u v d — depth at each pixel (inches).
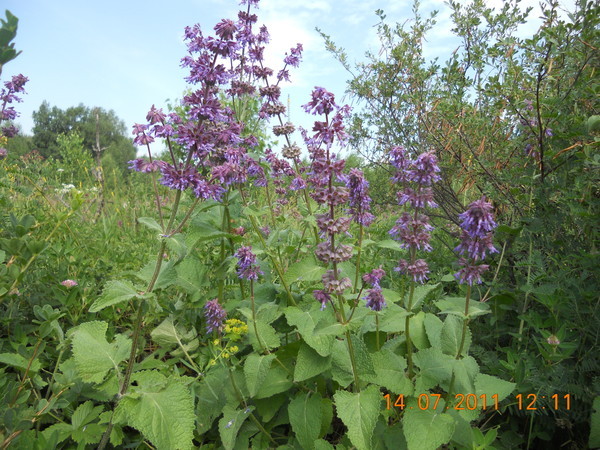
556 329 126.9
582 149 148.6
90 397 117.4
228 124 131.6
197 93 107.6
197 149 106.7
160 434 89.7
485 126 190.4
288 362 129.2
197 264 146.3
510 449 123.3
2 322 125.6
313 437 107.6
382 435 110.8
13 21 51.7
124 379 99.9
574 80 157.4
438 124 217.9
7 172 214.5
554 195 158.7
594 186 146.3
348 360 110.3
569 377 120.0
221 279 141.6
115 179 363.3
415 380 112.0
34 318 140.6
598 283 132.7
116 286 99.4
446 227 221.6
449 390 107.0
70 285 135.8
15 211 194.4
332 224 101.0
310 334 108.9
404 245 107.2
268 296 146.9
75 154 442.9
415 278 107.7
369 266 165.9
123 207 309.1
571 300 134.2
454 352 107.5
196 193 103.9
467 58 221.1
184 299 158.1
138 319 99.1
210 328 124.6
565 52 150.1
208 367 120.2
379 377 107.4
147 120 103.5
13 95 199.9
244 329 117.0
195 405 127.7
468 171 189.8
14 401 95.9
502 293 145.0
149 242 215.8
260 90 170.7
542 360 126.1
